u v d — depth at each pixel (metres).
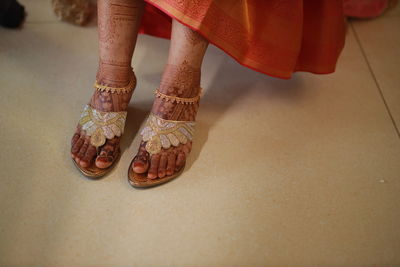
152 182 0.86
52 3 1.18
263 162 0.94
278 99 1.06
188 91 0.85
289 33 0.87
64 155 0.91
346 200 0.89
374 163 0.96
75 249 0.80
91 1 1.22
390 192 0.91
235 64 1.13
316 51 0.96
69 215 0.84
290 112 1.04
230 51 0.84
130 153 0.92
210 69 1.12
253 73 1.12
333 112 1.05
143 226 0.83
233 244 0.83
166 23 1.01
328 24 0.92
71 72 1.07
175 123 0.86
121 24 0.81
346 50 1.20
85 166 0.86
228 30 0.81
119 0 0.79
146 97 1.03
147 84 1.06
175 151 0.88
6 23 1.14
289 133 1.00
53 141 0.93
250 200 0.88
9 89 1.02
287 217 0.86
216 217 0.85
